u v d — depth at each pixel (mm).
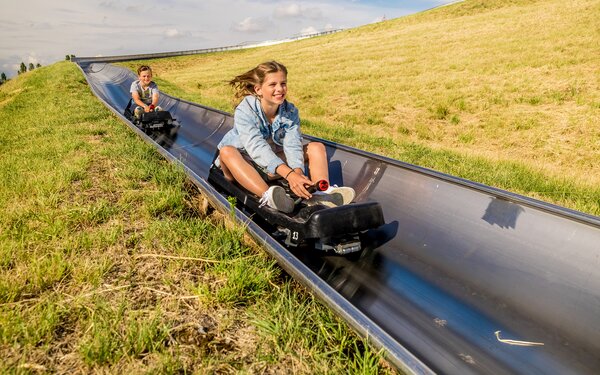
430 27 34906
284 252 2408
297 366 1836
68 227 3055
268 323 2020
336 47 33219
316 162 3342
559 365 1918
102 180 4227
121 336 1908
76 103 11398
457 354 2041
